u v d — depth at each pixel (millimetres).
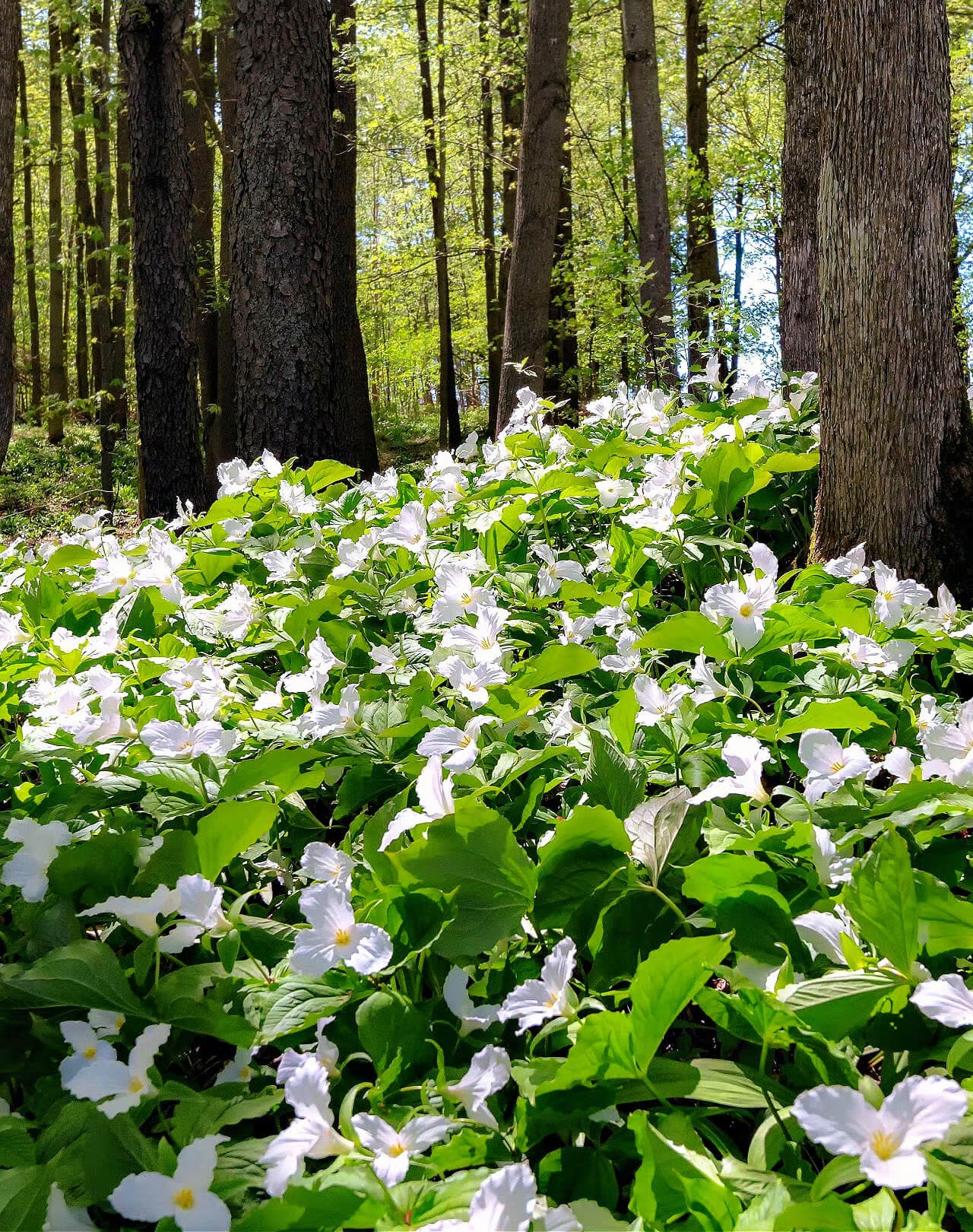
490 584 3166
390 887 1593
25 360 35969
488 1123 1250
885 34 3289
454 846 1578
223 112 14883
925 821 1714
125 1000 1478
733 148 19250
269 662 3322
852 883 1312
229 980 1555
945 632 2643
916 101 3316
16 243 28516
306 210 6605
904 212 3352
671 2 21797
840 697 2281
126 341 22156
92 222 19594
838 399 3523
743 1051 1459
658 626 2307
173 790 1979
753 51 18578
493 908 1559
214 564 3693
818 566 3189
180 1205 1110
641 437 4156
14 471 21984
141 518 11938
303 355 6613
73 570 3951
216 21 11547
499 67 16062
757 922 1456
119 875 1758
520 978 1579
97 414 16766
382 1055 1396
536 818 1944
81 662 2863
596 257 13961
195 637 3072
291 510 4023
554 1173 1243
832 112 3436
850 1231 965
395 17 18062
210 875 1730
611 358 15875
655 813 1664
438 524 3713
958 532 3410
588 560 3588
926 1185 1129
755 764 1698
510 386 10195
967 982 1437
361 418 12844
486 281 21984
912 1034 1318
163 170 10102
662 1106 1278
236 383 6766
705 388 5145
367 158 25641
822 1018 1261
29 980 1442
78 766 2217
